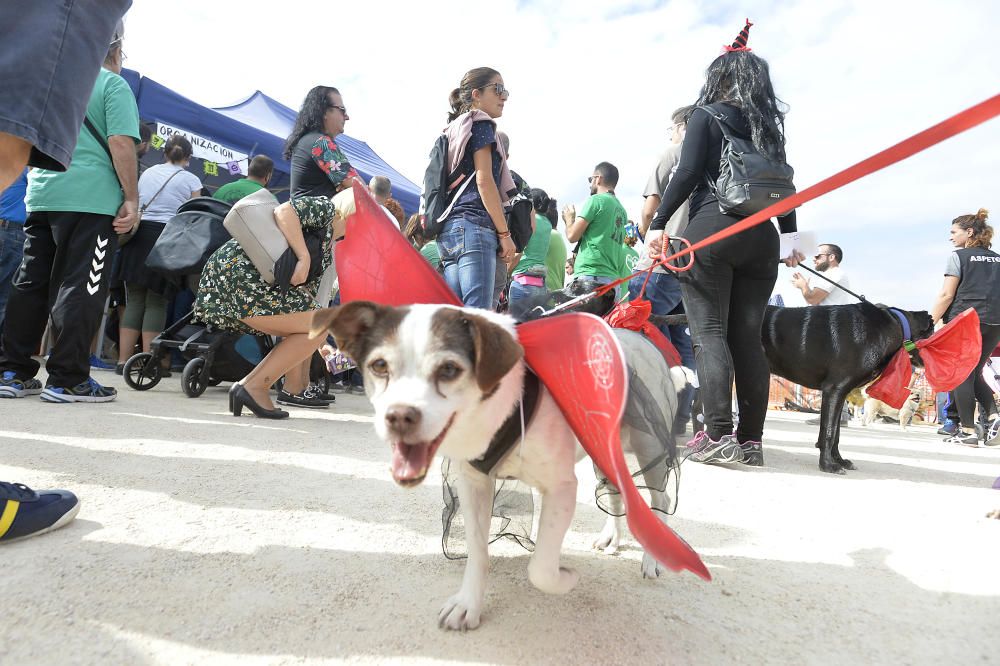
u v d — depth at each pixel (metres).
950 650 1.59
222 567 1.85
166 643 1.43
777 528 2.60
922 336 4.22
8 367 4.42
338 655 1.43
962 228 6.51
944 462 4.80
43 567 1.75
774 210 1.92
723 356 3.82
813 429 7.39
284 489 2.66
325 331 1.82
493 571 2.02
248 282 4.23
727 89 3.84
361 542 2.13
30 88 1.88
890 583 2.03
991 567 2.19
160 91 8.35
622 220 5.79
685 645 1.57
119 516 2.19
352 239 2.21
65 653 1.37
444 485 2.04
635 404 1.87
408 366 1.72
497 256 4.14
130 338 6.29
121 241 6.18
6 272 5.46
